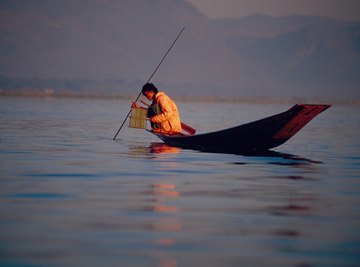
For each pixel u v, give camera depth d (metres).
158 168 41.69
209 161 45.91
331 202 31.22
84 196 31.72
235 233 25.38
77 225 26.17
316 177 39.09
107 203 30.17
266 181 37.22
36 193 32.34
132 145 56.44
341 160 48.09
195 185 35.41
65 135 65.75
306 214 28.58
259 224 26.72
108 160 45.31
